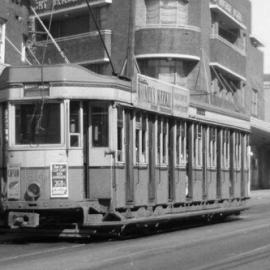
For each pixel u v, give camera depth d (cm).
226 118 2494
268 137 5241
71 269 1248
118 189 1739
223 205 2458
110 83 1719
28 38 3244
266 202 4106
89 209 1705
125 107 1780
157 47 3981
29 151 1697
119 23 4088
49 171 1681
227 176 2503
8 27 2969
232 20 4659
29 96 1705
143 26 4000
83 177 1709
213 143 2373
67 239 1811
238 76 4759
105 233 1739
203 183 2270
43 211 1703
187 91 2150
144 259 1392
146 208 1884
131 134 1814
